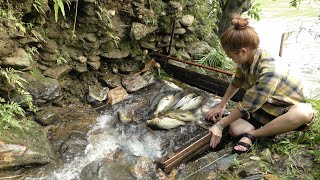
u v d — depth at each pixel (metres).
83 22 3.46
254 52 2.56
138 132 3.16
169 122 3.18
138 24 3.80
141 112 3.49
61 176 2.57
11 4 2.87
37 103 3.10
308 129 2.73
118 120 3.30
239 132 2.80
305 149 2.59
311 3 8.38
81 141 2.96
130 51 3.92
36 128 2.91
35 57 3.19
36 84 3.06
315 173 2.34
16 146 2.59
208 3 5.14
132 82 3.83
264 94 2.51
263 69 2.52
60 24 3.32
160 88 3.86
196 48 4.61
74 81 3.57
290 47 6.04
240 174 2.42
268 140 2.77
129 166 2.71
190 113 3.36
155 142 3.03
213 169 2.55
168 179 2.56
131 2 3.77
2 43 2.71
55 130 3.05
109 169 2.68
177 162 2.70
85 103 3.53
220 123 2.74
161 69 4.18
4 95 2.85
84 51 3.54
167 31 4.15
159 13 3.97
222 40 2.55
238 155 2.62
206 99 3.64
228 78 4.29
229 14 5.15
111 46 3.75
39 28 3.16
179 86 3.93
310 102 3.03
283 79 2.58
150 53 4.19
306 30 6.71
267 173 2.38
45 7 3.07
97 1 3.45
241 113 2.64
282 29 6.79
